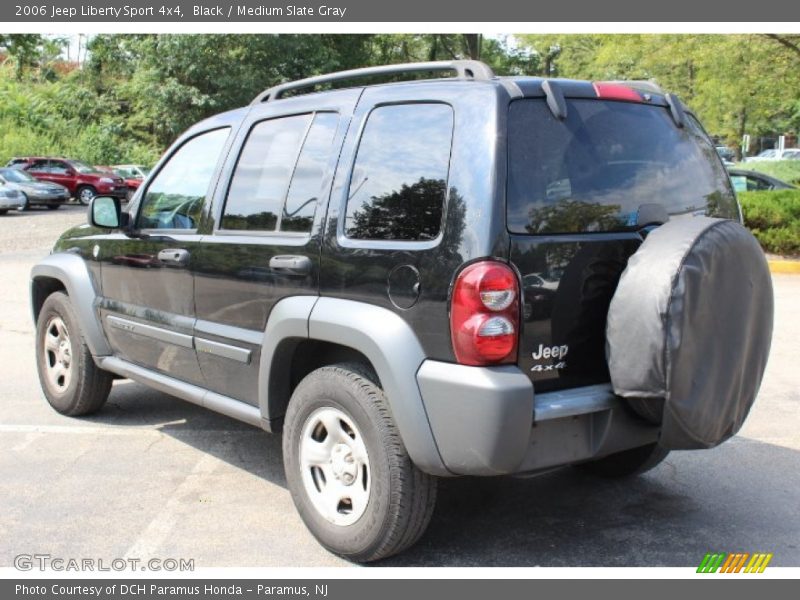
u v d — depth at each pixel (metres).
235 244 4.14
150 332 4.79
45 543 3.82
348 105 3.84
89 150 39.72
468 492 4.47
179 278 4.53
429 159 3.39
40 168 31.66
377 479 3.40
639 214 3.53
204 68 30.39
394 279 3.35
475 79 3.41
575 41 22.78
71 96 43.06
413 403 3.24
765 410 5.88
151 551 3.74
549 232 3.26
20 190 26.56
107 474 4.67
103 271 5.25
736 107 17.44
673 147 3.81
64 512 4.15
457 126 3.33
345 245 3.57
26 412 5.87
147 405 6.05
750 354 3.39
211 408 4.42
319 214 3.74
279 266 3.82
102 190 31.61
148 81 31.27
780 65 15.23
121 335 5.13
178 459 4.92
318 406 3.66
